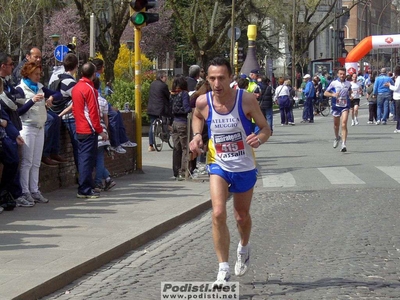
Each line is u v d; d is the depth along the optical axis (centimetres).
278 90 3822
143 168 1945
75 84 1431
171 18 6488
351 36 13325
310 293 797
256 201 1469
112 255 980
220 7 5006
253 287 827
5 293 754
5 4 4188
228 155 794
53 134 1402
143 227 1127
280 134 3175
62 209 1277
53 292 821
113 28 3616
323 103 4709
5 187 1238
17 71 1591
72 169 1555
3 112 1194
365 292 798
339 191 1572
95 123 1366
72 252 954
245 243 851
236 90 796
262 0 5472
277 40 7988
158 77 2489
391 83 3622
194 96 1625
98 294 812
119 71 5262
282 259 966
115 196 1440
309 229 1175
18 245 990
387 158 2139
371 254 988
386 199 1459
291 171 1905
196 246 1076
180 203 1364
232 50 4531
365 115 4494
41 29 3816
